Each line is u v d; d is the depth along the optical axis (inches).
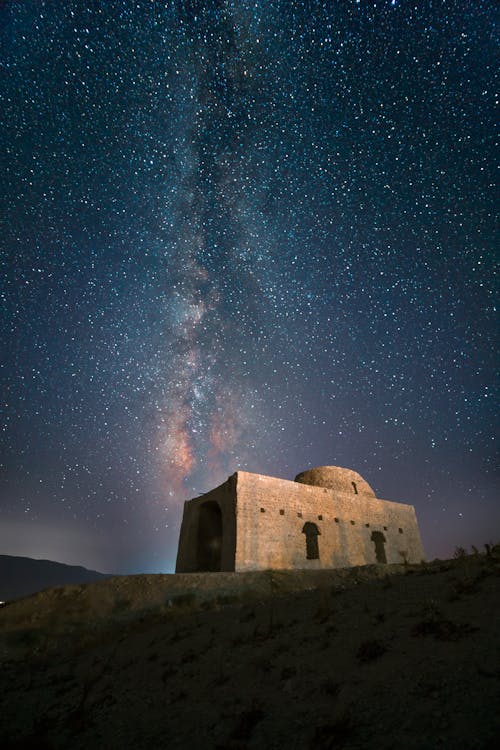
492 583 311.0
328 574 710.5
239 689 234.4
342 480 1188.5
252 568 821.9
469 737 134.3
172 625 462.9
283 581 680.4
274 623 351.6
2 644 506.9
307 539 989.2
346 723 161.9
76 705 279.1
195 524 1059.9
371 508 1089.4
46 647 482.3
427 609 273.0
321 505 997.8
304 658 252.1
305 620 339.6
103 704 268.2
